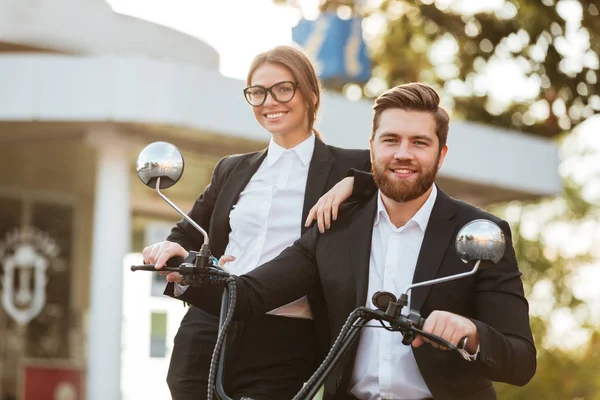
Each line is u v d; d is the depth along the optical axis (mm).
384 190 3758
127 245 12062
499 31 14266
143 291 14258
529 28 12352
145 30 14773
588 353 18047
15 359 15117
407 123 3713
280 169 4641
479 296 3771
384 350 3820
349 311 3891
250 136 11797
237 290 3955
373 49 18078
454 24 15102
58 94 11258
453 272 3783
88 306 16016
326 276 3953
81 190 15953
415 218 3871
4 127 11883
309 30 15109
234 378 4477
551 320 18453
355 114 12820
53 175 15117
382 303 3342
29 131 12117
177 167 3721
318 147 4668
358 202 4070
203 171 14203
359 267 3891
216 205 4703
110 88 11188
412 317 3359
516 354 3543
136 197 16141
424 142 3723
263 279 4008
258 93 4602
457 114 17438
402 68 18297
